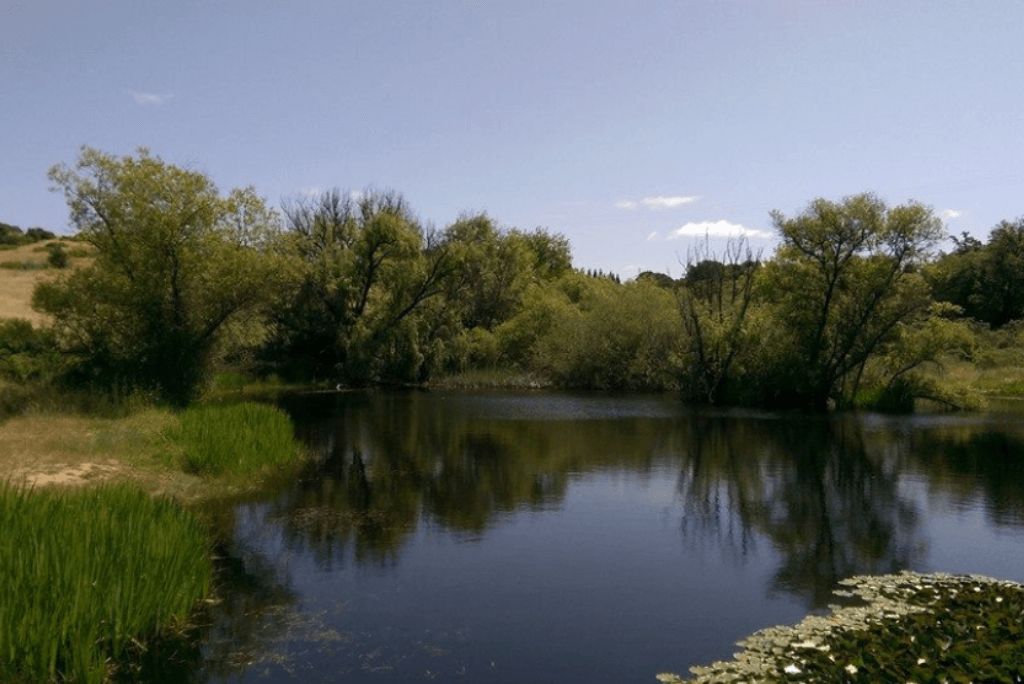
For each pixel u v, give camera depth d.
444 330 46.72
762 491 17.12
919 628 8.29
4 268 60.59
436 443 23.55
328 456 20.80
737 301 38.00
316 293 44.16
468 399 37.50
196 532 10.33
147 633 8.48
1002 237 67.81
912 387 34.25
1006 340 53.44
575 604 10.12
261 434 18.62
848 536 13.45
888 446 23.50
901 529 13.93
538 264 67.94
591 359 43.84
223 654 8.38
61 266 61.84
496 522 14.27
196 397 27.70
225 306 27.56
